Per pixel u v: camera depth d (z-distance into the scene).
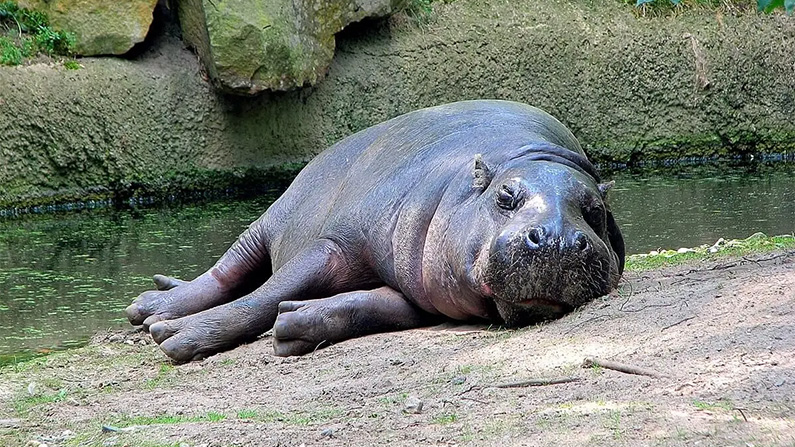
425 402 20.91
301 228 34.50
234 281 36.22
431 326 30.47
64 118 60.66
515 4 74.62
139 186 62.91
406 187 30.78
